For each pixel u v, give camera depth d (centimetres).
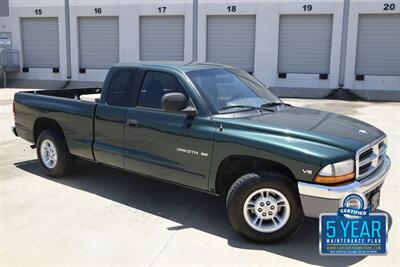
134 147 512
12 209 505
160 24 2267
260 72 2158
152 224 466
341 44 2050
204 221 476
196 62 559
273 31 2111
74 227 456
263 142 407
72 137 588
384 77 2044
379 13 1995
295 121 439
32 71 2495
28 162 722
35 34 2477
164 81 495
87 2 2334
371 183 397
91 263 380
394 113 1408
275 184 402
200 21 2189
